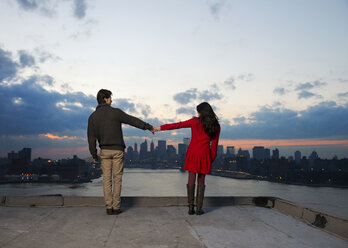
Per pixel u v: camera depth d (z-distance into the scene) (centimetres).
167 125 451
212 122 433
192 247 303
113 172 444
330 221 371
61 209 459
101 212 446
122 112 450
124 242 313
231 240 329
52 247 291
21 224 371
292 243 325
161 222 396
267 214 455
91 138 445
